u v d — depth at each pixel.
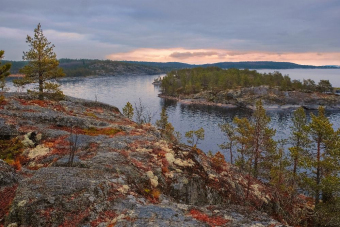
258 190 20.77
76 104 32.75
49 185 9.43
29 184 9.47
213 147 59.56
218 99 140.50
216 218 10.05
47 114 22.61
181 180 14.68
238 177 21.14
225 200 16.20
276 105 128.12
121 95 153.25
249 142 33.09
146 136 20.14
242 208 11.27
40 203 8.45
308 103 128.75
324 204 23.78
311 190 25.50
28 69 30.00
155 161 15.53
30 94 30.39
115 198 10.16
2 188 9.98
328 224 22.89
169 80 184.12
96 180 10.50
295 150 27.11
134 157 15.38
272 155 32.44
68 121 22.05
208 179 16.78
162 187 13.58
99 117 29.97
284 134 71.25
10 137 18.05
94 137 18.75
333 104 128.50
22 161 15.06
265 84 159.12
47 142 17.41
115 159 14.30
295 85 153.00
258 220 10.09
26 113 22.06
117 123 28.23
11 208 8.36
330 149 23.67
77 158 14.36
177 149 17.95
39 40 30.09
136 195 11.02
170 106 123.81
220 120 92.38
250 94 134.75
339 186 21.83
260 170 34.25
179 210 10.30
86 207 8.93
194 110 115.69
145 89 192.88
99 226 8.43
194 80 181.25
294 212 23.02
